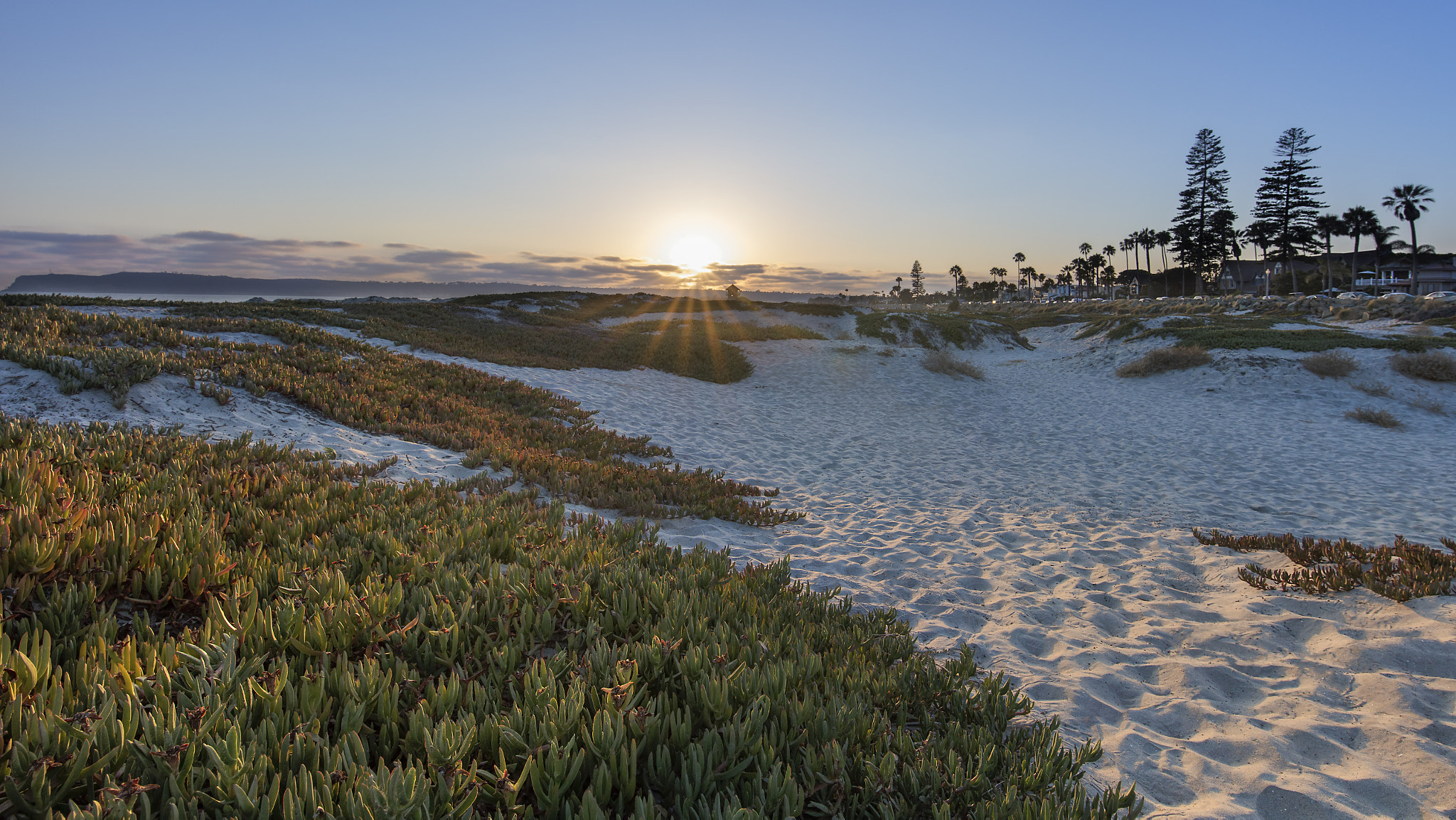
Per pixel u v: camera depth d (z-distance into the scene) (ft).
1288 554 23.77
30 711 7.27
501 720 8.84
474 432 37.55
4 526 10.71
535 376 65.36
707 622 13.46
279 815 6.96
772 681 10.80
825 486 38.91
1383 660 15.70
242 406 32.58
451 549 16.07
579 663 11.16
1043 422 65.72
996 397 79.71
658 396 67.41
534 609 12.77
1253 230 258.98
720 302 162.50
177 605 11.66
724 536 26.37
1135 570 24.02
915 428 61.62
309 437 31.09
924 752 10.12
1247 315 144.56
